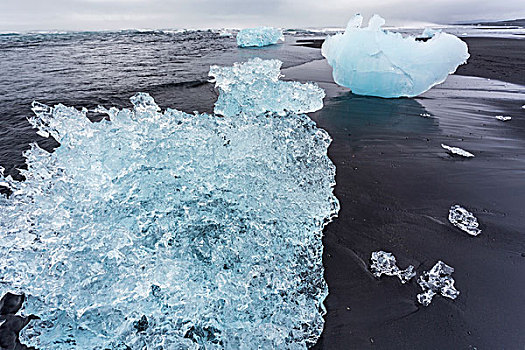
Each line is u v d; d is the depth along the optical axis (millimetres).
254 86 4340
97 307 1399
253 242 1754
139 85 6141
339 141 3500
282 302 1576
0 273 1414
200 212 1868
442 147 3324
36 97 5219
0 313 1525
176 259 1589
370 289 1690
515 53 10922
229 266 1620
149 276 1480
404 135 3664
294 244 1862
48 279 1428
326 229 2123
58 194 1724
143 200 1839
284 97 4355
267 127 2561
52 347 1340
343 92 5852
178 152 2061
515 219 2178
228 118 2484
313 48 14258
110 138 2014
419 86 5258
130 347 1361
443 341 1423
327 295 1661
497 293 1641
